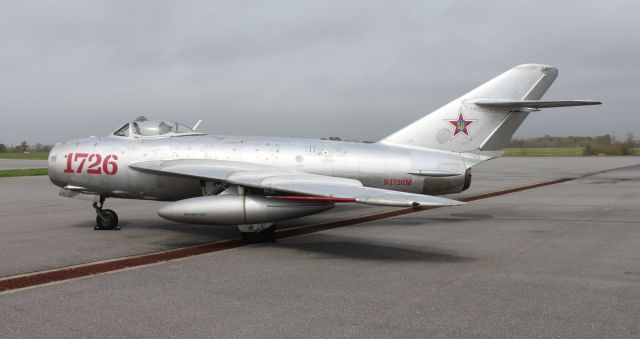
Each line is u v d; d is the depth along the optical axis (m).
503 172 31.42
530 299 5.25
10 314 4.85
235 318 4.71
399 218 11.98
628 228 10.08
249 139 10.64
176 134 10.91
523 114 11.00
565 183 22.70
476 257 7.43
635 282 5.91
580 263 6.95
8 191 20.45
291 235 9.62
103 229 10.45
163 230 10.33
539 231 9.81
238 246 8.50
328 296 5.42
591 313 4.79
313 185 8.05
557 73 11.10
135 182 10.12
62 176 10.39
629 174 28.52
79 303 5.20
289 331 4.36
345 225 10.90
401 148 10.77
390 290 5.63
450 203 6.63
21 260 7.38
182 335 4.28
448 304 5.10
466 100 10.97
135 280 6.16
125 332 4.36
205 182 9.71
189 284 5.96
